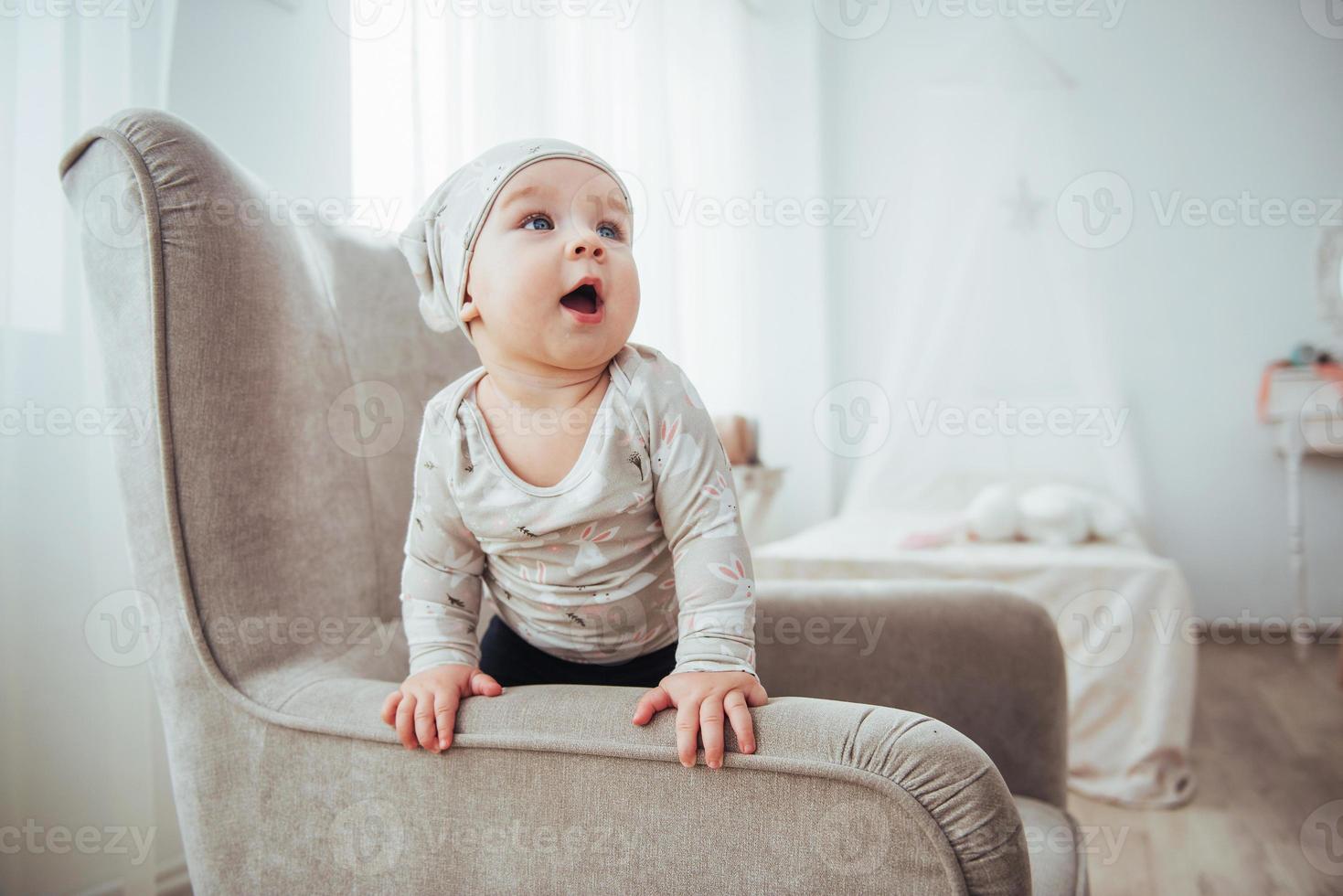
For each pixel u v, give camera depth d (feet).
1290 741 6.69
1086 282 10.03
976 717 2.94
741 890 1.75
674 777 1.81
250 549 2.34
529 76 5.60
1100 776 5.72
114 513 3.84
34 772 3.71
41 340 3.76
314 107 4.68
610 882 1.83
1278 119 10.83
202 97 4.27
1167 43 11.12
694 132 9.73
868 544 7.20
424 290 2.50
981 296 10.19
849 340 12.35
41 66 3.75
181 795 2.27
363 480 2.84
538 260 2.06
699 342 9.73
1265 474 10.74
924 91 11.86
